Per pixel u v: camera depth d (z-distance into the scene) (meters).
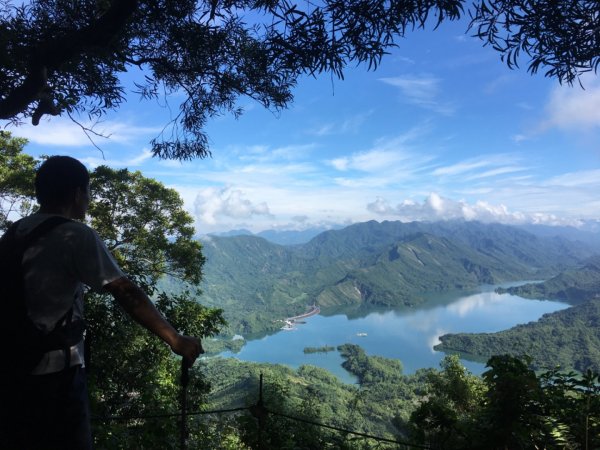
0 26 3.42
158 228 17.42
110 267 1.47
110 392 7.09
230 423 5.89
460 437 2.87
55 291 1.43
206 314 10.99
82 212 1.69
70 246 1.45
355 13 2.33
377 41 2.45
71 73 4.28
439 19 2.24
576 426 2.56
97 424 3.66
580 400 2.67
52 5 4.00
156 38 4.23
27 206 14.72
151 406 5.88
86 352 1.65
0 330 1.37
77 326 1.51
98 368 6.99
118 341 7.39
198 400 9.48
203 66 4.10
